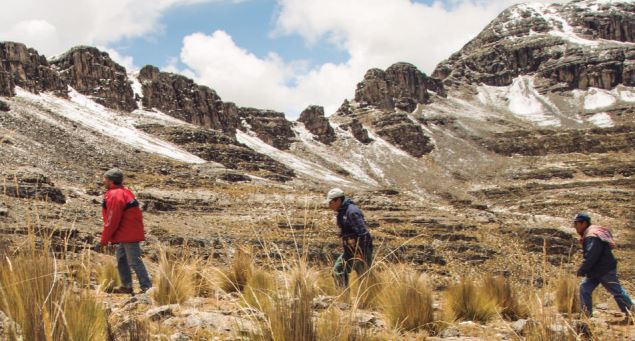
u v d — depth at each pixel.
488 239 69.12
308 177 191.88
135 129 156.75
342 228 8.46
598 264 7.90
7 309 3.70
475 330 6.32
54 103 148.25
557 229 73.38
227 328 5.03
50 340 2.94
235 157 161.88
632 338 5.20
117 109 174.62
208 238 40.41
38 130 100.75
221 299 7.09
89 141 111.31
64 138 103.31
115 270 9.19
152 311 5.47
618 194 182.25
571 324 4.18
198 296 7.40
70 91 167.50
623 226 118.94
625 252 43.53
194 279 7.74
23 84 147.88
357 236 8.27
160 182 89.25
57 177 67.44
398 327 5.98
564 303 7.48
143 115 179.62
